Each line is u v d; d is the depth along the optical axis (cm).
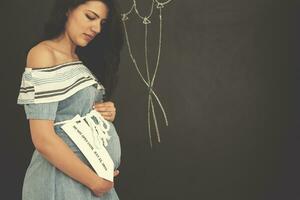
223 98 175
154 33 173
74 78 136
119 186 174
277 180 178
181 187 175
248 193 177
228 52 175
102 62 158
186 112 175
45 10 169
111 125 146
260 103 176
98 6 147
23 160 172
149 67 173
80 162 132
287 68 176
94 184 134
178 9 174
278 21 176
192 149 175
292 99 176
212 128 176
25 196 140
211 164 176
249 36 175
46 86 131
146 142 174
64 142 132
